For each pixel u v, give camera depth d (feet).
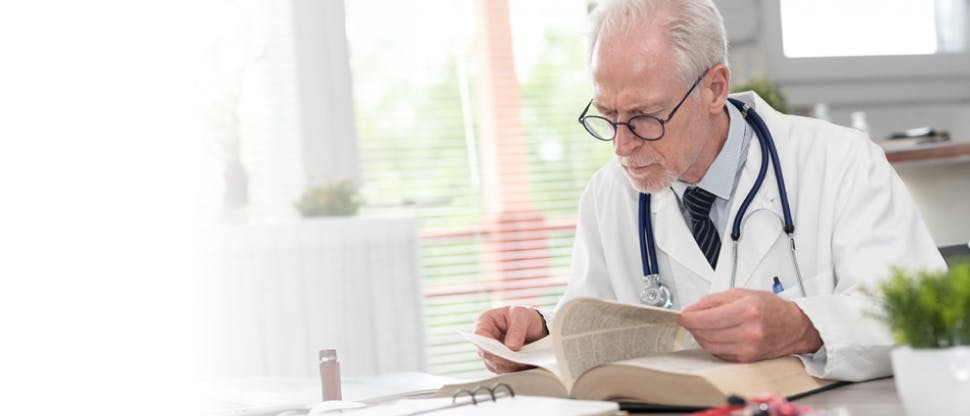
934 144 8.11
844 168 4.75
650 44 4.44
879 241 4.50
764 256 4.76
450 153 13.14
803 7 11.57
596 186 5.49
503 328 4.57
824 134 4.91
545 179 13.47
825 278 4.63
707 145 4.75
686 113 4.52
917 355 2.52
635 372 3.45
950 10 12.04
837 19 11.68
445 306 12.94
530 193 13.38
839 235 4.61
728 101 4.91
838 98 11.62
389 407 3.62
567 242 13.44
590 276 5.35
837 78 11.58
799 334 3.76
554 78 13.64
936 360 2.48
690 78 4.50
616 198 5.31
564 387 3.63
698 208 4.92
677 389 3.37
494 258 13.20
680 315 3.67
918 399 2.52
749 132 4.91
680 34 4.48
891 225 4.56
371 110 12.84
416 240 10.14
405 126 12.97
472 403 3.48
